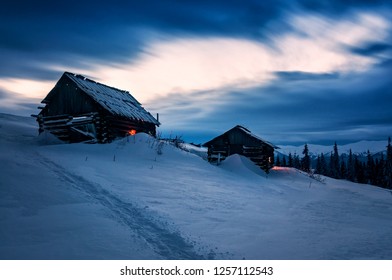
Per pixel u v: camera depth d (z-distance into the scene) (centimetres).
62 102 2338
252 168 2769
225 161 2808
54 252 569
